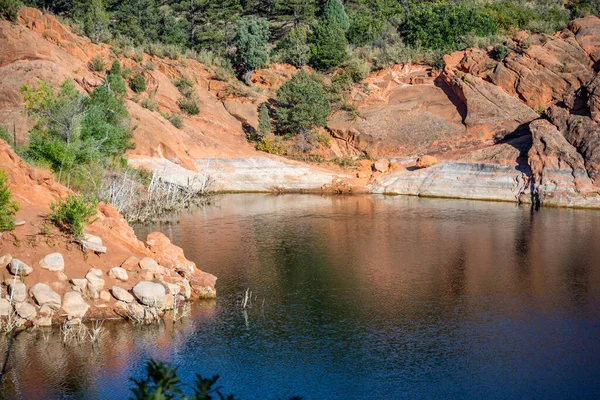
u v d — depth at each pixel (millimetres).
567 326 26000
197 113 72250
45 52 61969
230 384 21188
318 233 43219
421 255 37188
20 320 24938
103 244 28328
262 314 27328
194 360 22844
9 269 25812
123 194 47406
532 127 58281
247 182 64062
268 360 22906
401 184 62375
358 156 69688
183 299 28359
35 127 47188
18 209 27203
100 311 26016
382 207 54094
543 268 34188
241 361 22812
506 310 27922
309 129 71188
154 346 23922
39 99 49000
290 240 41094
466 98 68375
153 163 59344
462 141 66500
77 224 27312
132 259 27875
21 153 43406
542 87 66875
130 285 27078
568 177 54250
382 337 24969
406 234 42812
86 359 22766
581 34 69250
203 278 29578
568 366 22484
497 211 51406
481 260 35938
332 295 29953
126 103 62188
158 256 29500
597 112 55938
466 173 60250
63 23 73062
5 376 21547
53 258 26281
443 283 31766
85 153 44531
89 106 52000
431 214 50344
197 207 53812
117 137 52062
